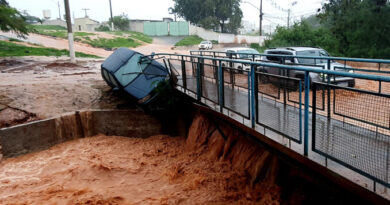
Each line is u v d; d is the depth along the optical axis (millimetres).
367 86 7891
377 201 2902
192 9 59562
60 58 21359
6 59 18984
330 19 22359
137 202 6098
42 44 30078
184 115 10250
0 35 28844
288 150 4133
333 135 3916
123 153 8836
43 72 15422
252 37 46531
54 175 7402
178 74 9953
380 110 3338
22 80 12852
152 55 11141
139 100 10281
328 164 3582
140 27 56938
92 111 9891
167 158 8523
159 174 7469
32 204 6094
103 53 30141
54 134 9180
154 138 10180
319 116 4953
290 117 4621
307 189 4836
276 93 4801
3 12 21594
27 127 8586
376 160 3197
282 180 5547
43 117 9477
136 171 7633
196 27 54656
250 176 6320
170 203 5934
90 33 43406
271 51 11586
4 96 10180
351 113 3918
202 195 6125
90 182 7098
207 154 8000
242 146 6949
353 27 18812
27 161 8211
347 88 3455
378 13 17578
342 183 3305
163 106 10344
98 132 10094
